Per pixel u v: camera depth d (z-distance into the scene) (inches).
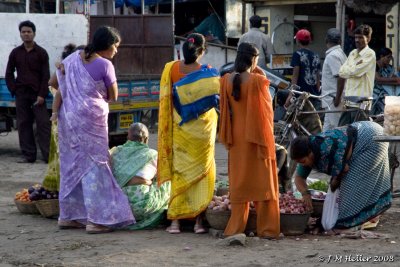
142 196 408.8
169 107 400.8
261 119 375.2
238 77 377.1
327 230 394.9
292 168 473.1
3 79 693.3
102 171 405.7
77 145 405.1
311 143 383.9
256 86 375.6
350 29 894.4
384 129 381.4
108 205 405.1
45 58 654.5
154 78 732.7
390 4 760.3
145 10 1128.2
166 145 402.0
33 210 455.2
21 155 710.5
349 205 389.1
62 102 410.9
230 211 388.5
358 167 386.9
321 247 365.4
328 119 598.5
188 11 1162.0
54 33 690.8
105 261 347.9
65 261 350.0
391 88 708.7
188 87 392.8
